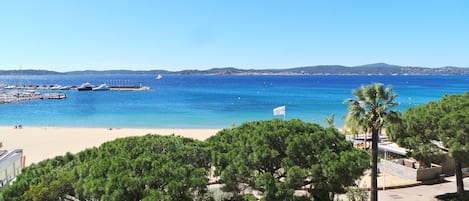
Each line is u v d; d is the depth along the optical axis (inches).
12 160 1096.8
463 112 925.8
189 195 538.6
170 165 580.4
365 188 1079.0
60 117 3545.8
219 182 666.2
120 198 500.1
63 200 559.2
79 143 2213.3
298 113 3545.8
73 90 7386.8
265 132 730.2
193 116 3513.8
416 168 1285.7
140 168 569.0
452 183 1235.9
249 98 5295.3
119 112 3873.0
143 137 735.1
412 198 1094.4
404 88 7052.2
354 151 745.0
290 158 698.2
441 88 7012.8
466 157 900.6
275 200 612.4
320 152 705.0
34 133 2596.0
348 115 952.3
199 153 664.4
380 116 900.0
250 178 635.5
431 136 981.2
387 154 1519.4
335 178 661.3
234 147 722.8
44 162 695.7
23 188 560.4
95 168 559.5
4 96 5502.0
